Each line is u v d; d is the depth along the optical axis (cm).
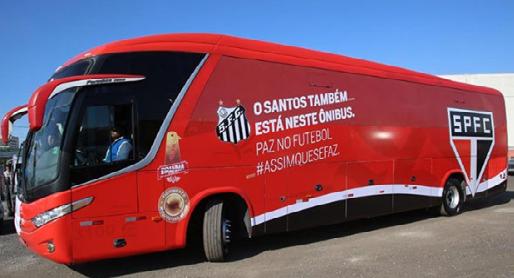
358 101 1004
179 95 732
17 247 943
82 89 662
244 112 800
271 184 828
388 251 839
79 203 644
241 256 816
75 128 650
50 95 616
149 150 697
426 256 796
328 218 923
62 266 771
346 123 970
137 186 684
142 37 734
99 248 656
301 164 877
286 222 848
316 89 920
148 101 705
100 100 671
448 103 1275
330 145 933
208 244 757
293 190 861
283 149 850
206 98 757
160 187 702
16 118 752
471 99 1372
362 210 996
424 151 1172
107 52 699
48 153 662
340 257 796
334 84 958
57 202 634
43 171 659
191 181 732
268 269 723
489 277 673
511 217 1249
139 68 709
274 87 849
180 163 722
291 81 878
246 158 795
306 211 880
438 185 1217
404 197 1106
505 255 802
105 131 671
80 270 743
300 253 833
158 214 699
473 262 755
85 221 647
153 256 822
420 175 1157
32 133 717
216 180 757
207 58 769
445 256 796
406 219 1224
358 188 987
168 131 716
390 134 1074
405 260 770
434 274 688
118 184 671
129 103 691
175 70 736
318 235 1006
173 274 704
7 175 1398
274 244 915
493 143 1448
